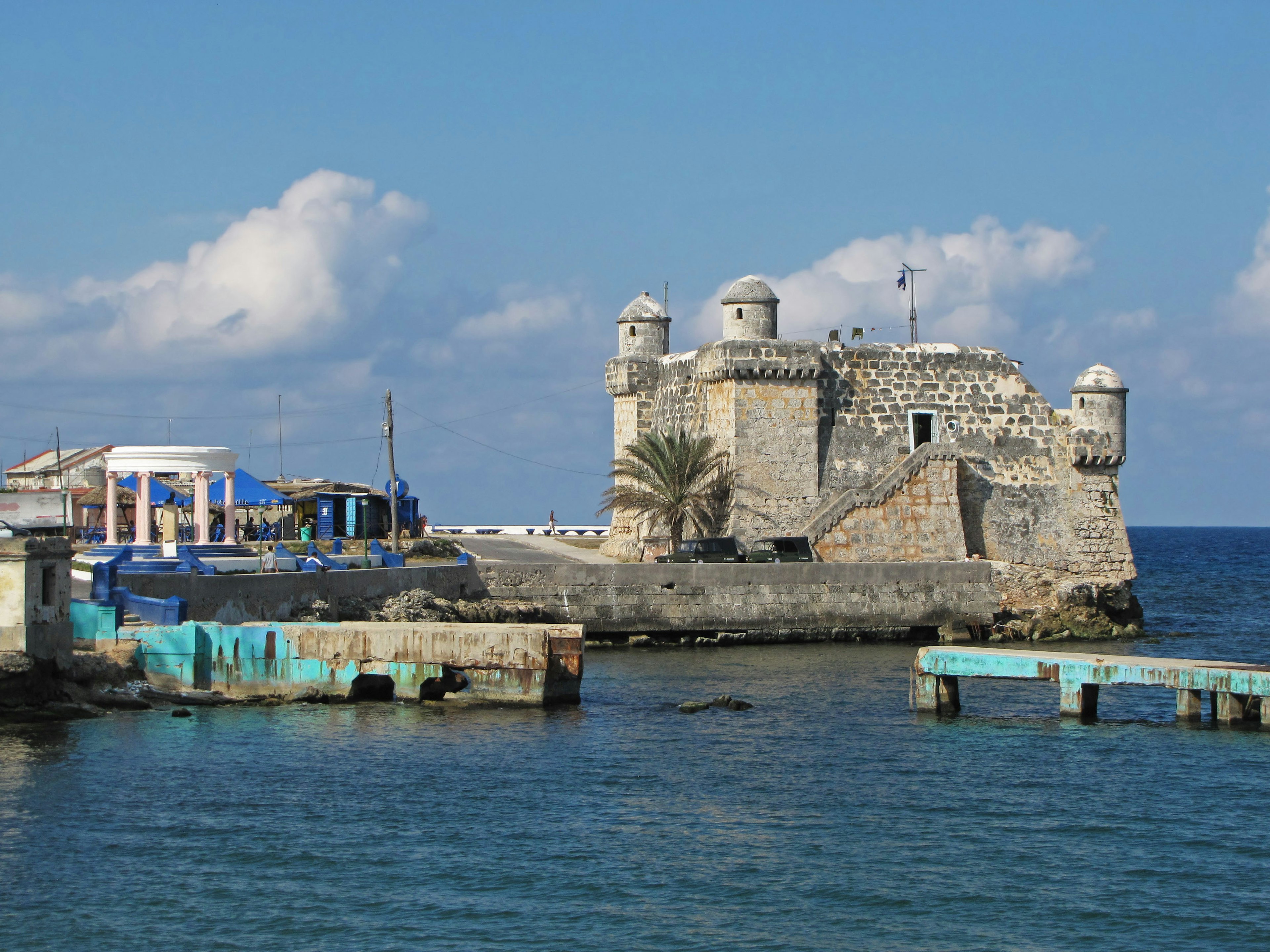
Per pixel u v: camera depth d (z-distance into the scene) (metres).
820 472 90.00
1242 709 51.81
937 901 33.12
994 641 81.06
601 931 31.14
